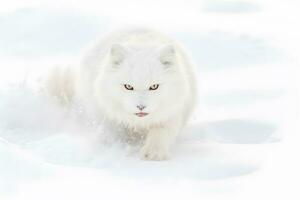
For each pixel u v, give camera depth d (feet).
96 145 38.52
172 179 32.12
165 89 36.96
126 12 88.43
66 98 46.29
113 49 37.55
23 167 31.07
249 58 68.90
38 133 42.60
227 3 98.53
